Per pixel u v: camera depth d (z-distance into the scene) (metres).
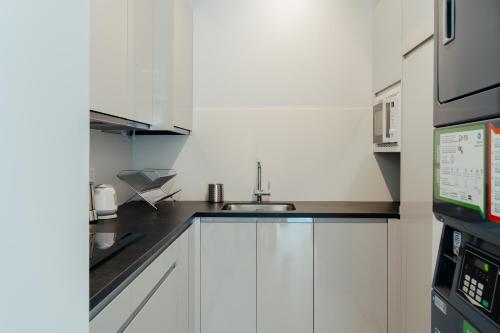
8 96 0.45
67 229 0.58
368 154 2.88
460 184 0.94
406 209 2.02
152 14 2.21
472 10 0.88
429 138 1.70
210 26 2.91
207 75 2.92
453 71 0.98
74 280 0.60
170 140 2.92
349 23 2.88
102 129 2.33
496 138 0.78
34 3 0.49
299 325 2.34
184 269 2.02
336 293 2.33
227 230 2.35
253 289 2.35
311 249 2.33
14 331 0.46
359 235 2.32
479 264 0.89
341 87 2.89
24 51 0.48
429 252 1.70
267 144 2.91
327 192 2.90
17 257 0.47
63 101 0.57
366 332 2.32
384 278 2.31
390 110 2.27
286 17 2.90
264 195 2.91
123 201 2.71
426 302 1.74
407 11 2.04
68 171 0.58
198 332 2.36
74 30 0.60
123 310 1.10
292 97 2.90
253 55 2.91
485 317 0.81
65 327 0.57
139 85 1.96
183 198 2.92
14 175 0.46
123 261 1.17
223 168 2.92
